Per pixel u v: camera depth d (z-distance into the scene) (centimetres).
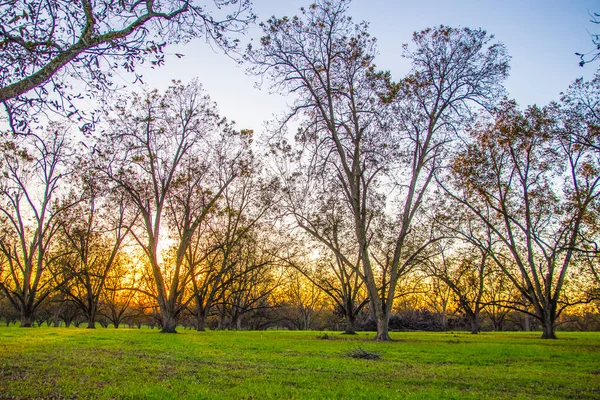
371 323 5762
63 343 1828
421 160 2814
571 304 3431
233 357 1416
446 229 3450
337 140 2875
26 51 913
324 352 1672
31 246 4231
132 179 3466
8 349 1520
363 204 2856
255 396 780
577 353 1831
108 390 802
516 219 3772
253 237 4241
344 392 829
